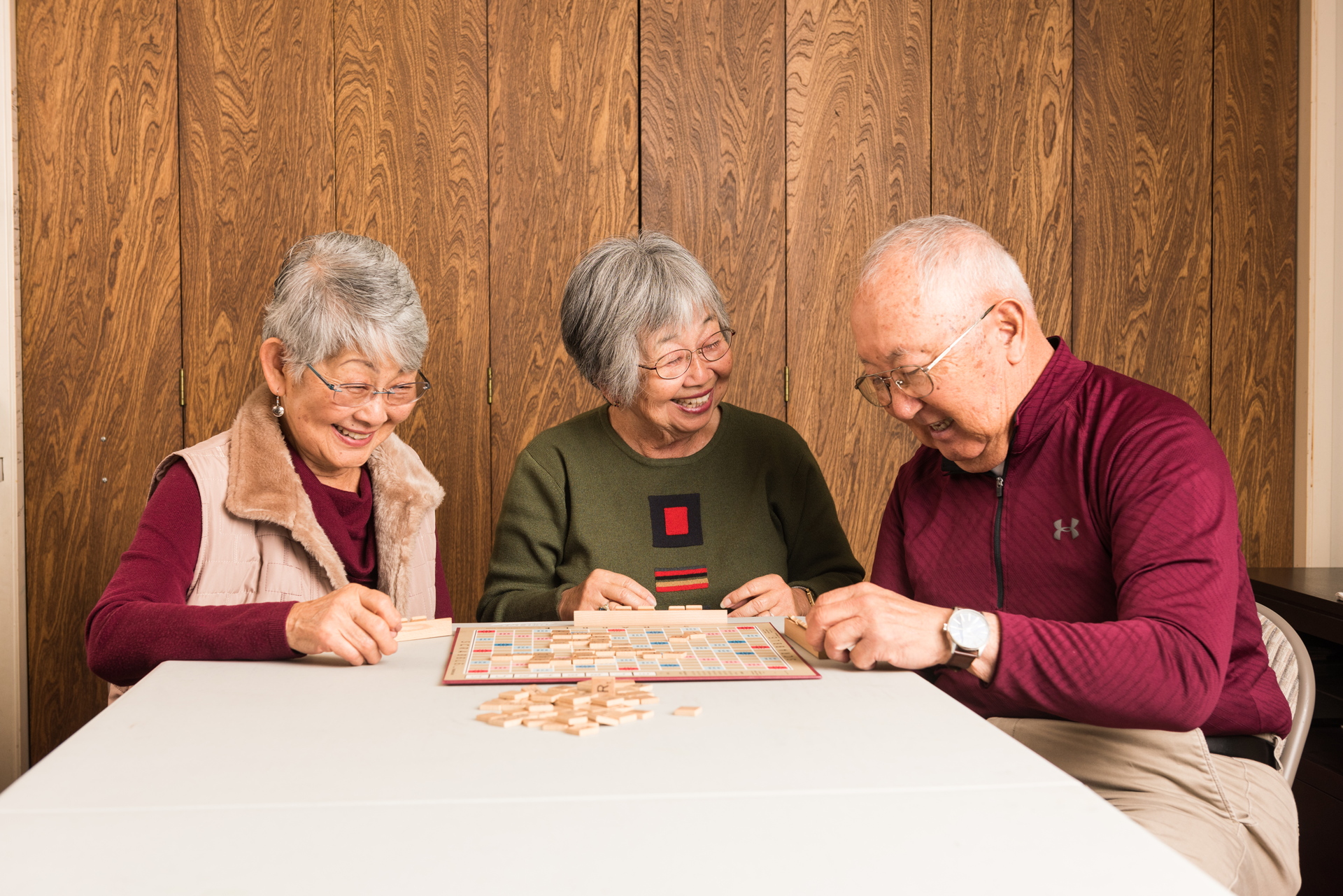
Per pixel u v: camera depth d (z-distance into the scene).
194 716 0.97
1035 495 1.33
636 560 1.85
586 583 1.54
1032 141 2.70
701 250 2.65
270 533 1.49
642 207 2.62
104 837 0.69
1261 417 2.79
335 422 1.45
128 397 2.48
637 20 2.60
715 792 0.77
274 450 1.48
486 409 2.61
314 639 1.14
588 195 2.61
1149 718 1.03
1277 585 2.43
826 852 0.67
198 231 2.49
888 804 0.75
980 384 1.26
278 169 2.51
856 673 1.13
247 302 2.51
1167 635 1.04
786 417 2.69
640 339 1.72
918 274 1.23
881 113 2.67
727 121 2.64
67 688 2.47
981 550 1.39
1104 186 2.72
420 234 2.56
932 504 1.49
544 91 2.59
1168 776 1.21
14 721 2.41
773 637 1.31
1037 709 1.32
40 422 2.45
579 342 1.78
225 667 1.15
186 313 2.49
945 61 2.68
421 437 2.59
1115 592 1.28
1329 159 2.72
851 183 2.67
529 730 0.93
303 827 0.71
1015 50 2.69
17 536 2.42
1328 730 2.13
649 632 1.35
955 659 1.08
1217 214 2.75
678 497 1.88
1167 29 2.71
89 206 2.45
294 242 2.52
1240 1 2.72
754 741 0.90
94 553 2.48
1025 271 2.72
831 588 1.80
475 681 1.09
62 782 0.79
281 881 0.63
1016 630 1.05
